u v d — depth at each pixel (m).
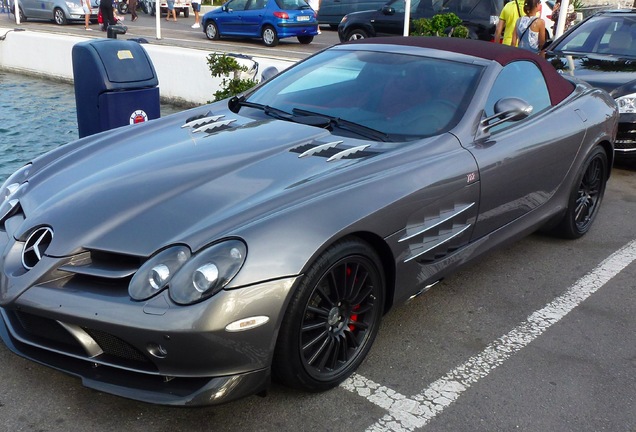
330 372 2.89
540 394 2.98
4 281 2.72
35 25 20.61
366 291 2.97
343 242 2.76
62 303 2.54
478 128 3.62
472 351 3.32
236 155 3.22
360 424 2.73
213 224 2.62
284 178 2.99
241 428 2.67
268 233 2.56
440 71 3.87
